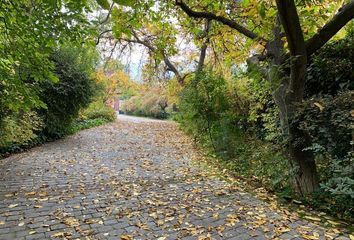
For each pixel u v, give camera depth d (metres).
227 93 8.12
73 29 3.14
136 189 4.45
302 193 4.01
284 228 3.09
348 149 3.41
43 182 4.67
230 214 3.49
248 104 7.96
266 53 4.96
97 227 3.04
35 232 2.88
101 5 1.73
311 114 3.67
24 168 5.58
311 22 4.12
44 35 3.18
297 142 3.97
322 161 4.31
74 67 9.63
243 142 7.19
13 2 3.01
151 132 13.52
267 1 4.27
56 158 6.65
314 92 5.62
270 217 3.41
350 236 2.89
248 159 5.96
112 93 21.45
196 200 3.99
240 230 3.05
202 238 2.84
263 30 4.94
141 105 31.06
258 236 2.92
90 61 11.17
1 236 2.78
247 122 7.80
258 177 5.09
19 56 3.64
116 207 3.63
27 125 7.12
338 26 3.88
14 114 6.47
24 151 7.41
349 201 3.31
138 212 3.48
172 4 5.20
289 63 4.13
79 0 2.58
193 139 10.34
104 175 5.26
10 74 3.93
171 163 6.60
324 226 3.18
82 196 4.03
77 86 9.55
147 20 4.93
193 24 6.45
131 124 18.25
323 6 4.45
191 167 6.22
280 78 4.37
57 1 2.64
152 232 2.96
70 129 10.92
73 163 6.19
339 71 5.06
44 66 3.76
